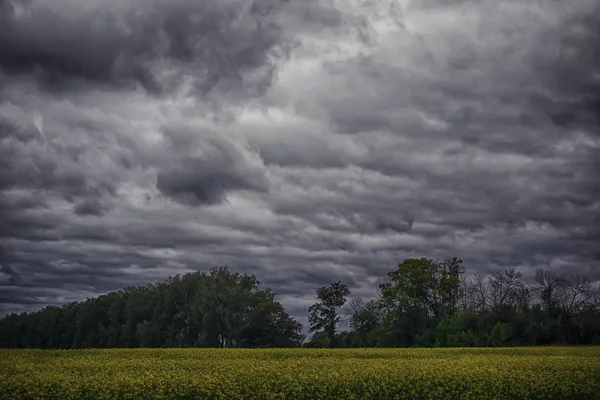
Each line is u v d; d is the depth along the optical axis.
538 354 53.84
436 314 92.12
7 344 130.38
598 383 33.56
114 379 31.92
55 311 128.75
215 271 110.56
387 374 34.09
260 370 35.75
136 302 112.12
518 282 95.25
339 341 91.81
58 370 36.34
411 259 90.62
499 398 31.11
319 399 30.47
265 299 96.69
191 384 31.45
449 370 35.59
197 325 100.56
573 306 88.06
